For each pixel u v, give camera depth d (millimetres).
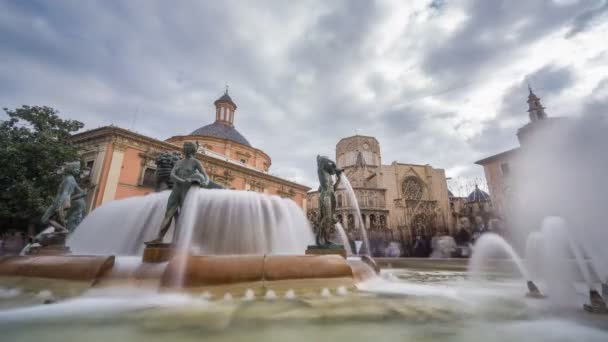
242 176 34562
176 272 3998
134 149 25281
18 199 15570
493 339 2244
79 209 8875
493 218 29641
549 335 2359
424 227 40594
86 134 24641
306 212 42562
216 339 2232
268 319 2852
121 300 3662
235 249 7445
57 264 4457
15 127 18156
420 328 2562
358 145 57938
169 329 2496
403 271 11477
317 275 4598
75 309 3223
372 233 38094
